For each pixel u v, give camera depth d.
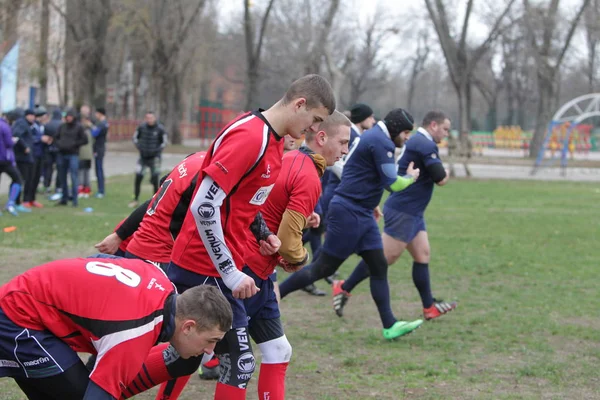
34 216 13.17
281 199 4.32
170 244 4.26
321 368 5.52
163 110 42.50
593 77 56.19
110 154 35.28
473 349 6.12
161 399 4.09
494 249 11.33
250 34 33.59
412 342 6.30
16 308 3.10
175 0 39.47
